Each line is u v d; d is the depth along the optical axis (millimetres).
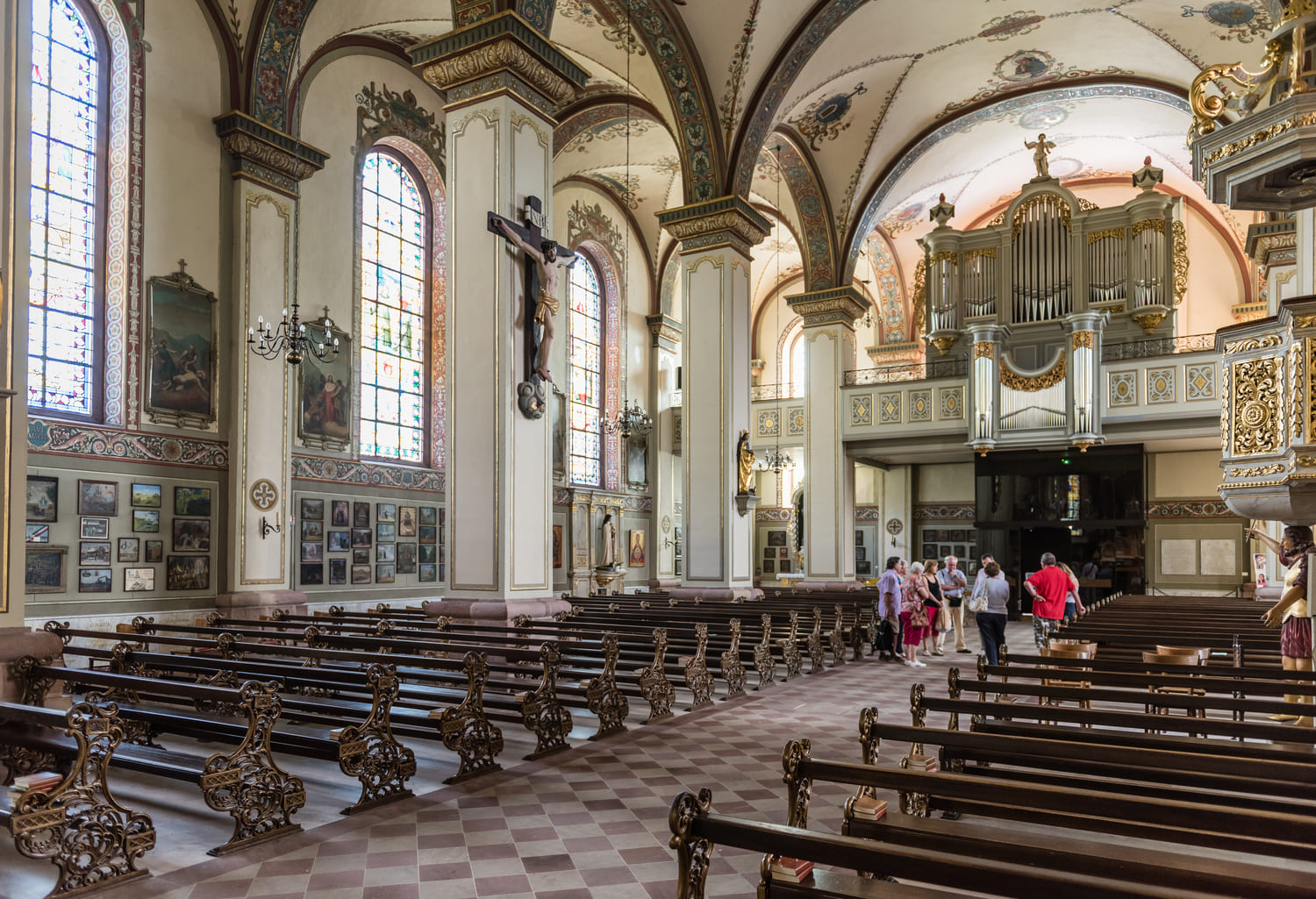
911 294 29484
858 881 2857
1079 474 23062
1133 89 20234
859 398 23219
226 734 5992
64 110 12844
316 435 16312
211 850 4648
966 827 3549
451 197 11617
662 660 8461
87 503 12312
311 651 8094
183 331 13750
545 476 11469
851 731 7855
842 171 22172
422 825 5160
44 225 12484
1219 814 3244
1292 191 6586
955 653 14805
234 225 14586
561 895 4156
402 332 19125
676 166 24312
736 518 17750
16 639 6762
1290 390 7164
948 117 22109
